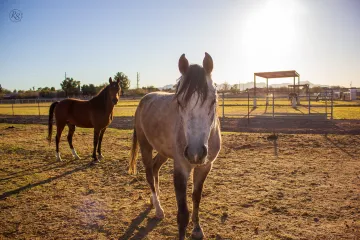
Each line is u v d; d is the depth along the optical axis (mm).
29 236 3730
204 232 3729
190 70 2811
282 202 4645
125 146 9906
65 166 7312
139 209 4531
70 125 8258
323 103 32312
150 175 4402
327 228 3760
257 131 12828
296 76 27656
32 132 13719
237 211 4348
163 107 3715
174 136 3291
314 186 5375
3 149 9406
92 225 4012
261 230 3750
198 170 3490
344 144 9273
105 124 7855
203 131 2713
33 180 6109
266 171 6426
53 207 4652
